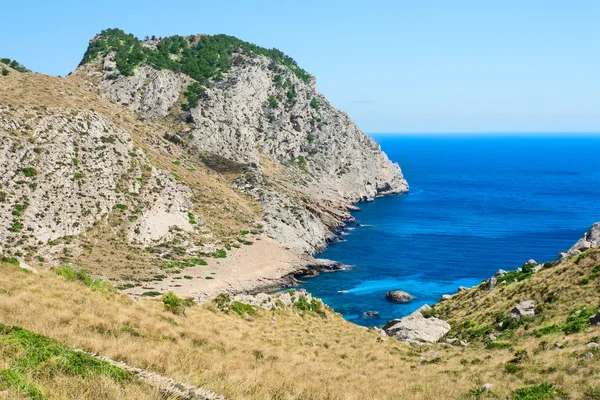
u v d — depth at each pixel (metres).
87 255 94.88
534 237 139.12
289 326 47.72
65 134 112.94
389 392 23.77
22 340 14.59
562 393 21.06
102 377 13.17
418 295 97.06
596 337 29.59
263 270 106.94
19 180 98.12
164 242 110.31
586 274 44.75
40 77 145.00
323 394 19.78
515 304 48.22
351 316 86.50
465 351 39.47
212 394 15.28
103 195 110.44
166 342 24.70
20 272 32.22
